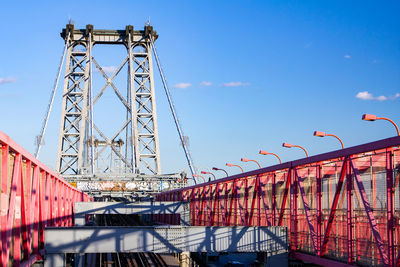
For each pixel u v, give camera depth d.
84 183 133.38
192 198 90.56
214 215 68.62
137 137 154.75
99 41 166.75
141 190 135.88
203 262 61.69
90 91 153.50
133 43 167.62
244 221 52.78
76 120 161.38
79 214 81.31
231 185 63.00
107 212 82.19
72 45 166.12
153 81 165.12
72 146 157.75
